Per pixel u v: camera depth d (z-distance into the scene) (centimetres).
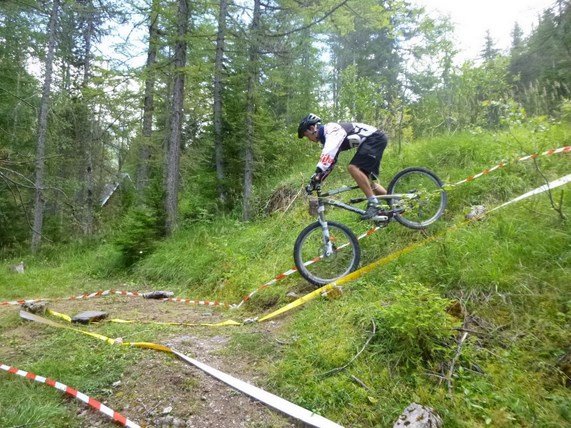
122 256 807
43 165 1210
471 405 245
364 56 2300
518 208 438
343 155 800
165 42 919
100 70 887
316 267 489
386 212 453
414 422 229
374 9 781
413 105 1026
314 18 847
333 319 366
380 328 321
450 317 306
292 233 651
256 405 277
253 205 863
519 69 1253
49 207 1694
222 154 952
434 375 276
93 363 343
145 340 388
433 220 486
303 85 1525
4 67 1237
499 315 318
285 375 304
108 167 1845
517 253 365
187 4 873
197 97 1190
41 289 725
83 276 820
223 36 919
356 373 291
